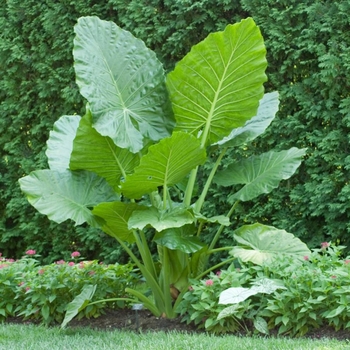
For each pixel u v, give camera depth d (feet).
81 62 14.87
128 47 15.76
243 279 14.69
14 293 17.47
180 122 15.96
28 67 24.34
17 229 24.90
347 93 18.04
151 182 15.05
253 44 14.51
